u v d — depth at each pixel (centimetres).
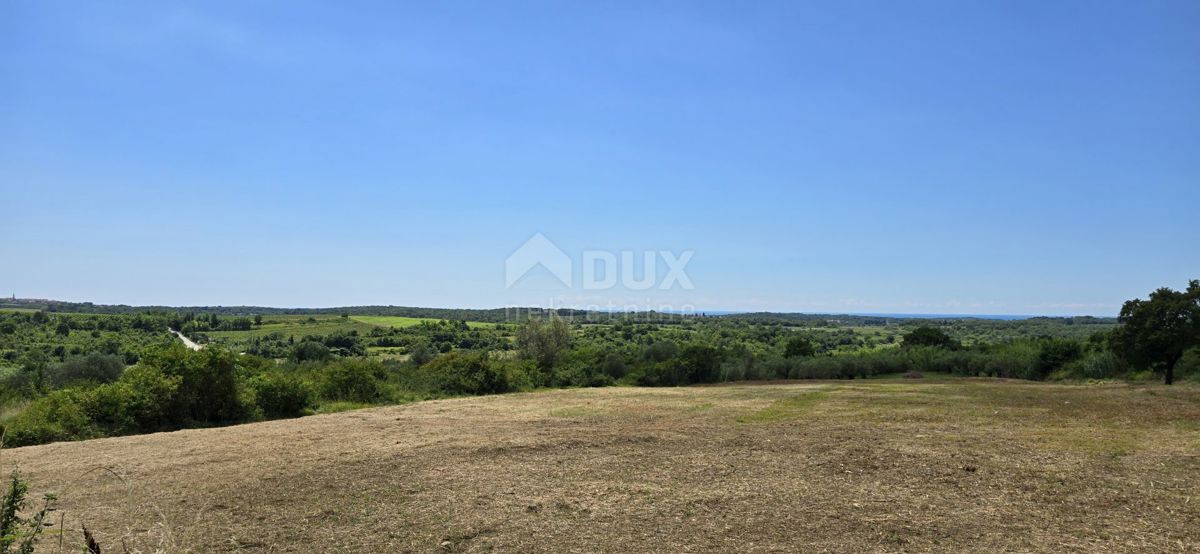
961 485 903
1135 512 771
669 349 4369
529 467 1058
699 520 758
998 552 647
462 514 793
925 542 677
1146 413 1645
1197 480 914
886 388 2697
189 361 1909
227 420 1972
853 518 757
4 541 446
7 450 1370
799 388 2805
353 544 697
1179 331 2634
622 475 993
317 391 2470
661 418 1717
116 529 757
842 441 1266
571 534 715
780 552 652
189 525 770
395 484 949
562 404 2156
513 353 4394
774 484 923
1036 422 1521
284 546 695
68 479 1033
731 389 2823
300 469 1063
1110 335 2977
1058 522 738
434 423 1658
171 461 1180
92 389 1820
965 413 1714
